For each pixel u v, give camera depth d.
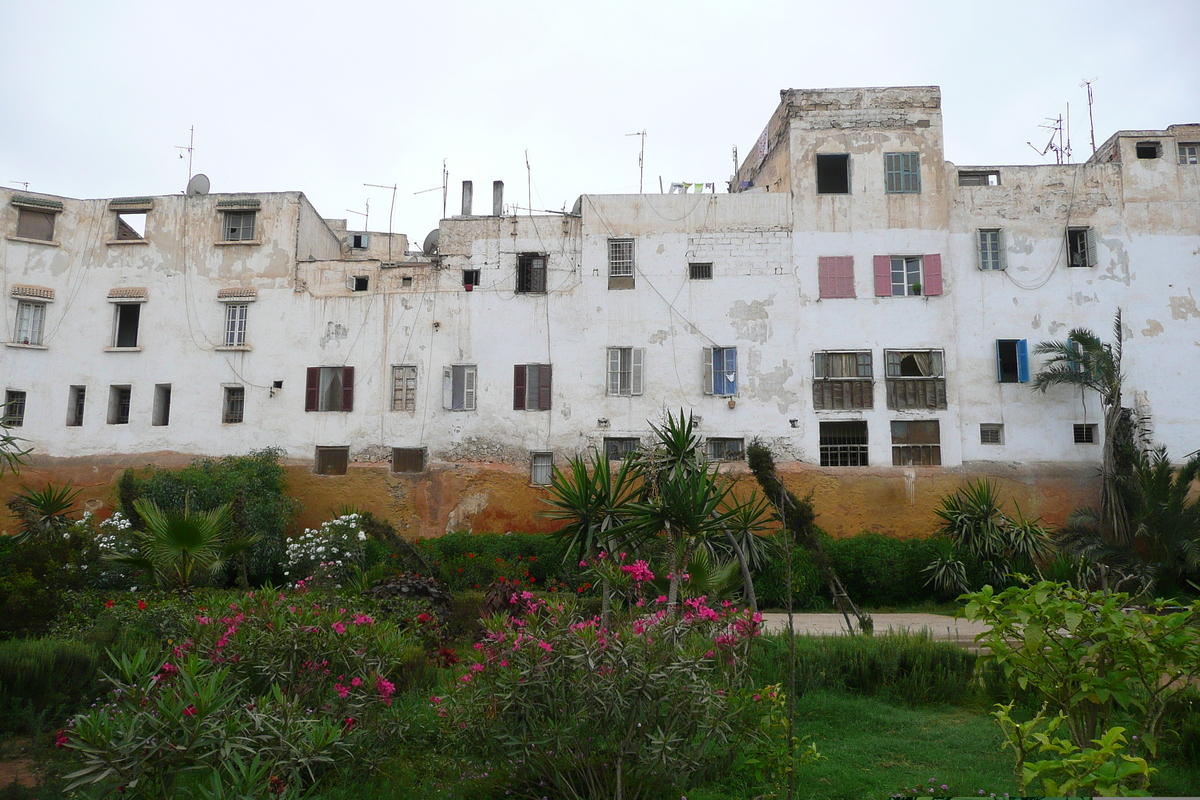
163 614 10.87
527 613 6.10
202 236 26.36
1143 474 21.05
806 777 6.67
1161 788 6.35
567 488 12.01
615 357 24.81
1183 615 5.35
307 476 24.77
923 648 10.41
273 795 4.98
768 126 27.81
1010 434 23.73
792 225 25.00
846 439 24.39
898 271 24.72
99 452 25.16
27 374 25.23
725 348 24.55
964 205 25.02
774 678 9.63
